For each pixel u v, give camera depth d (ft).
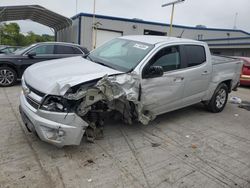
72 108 11.90
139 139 15.30
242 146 15.58
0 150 12.78
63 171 11.44
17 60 27.84
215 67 20.40
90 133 14.17
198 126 18.40
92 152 13.28
